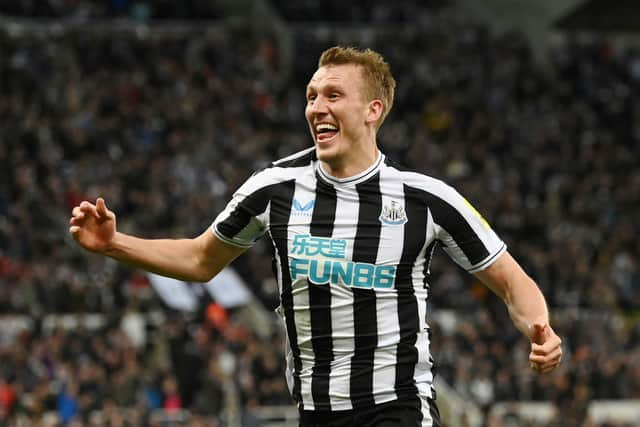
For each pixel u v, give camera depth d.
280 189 8.10
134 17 48.84
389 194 8.00
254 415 26.31
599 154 46.03
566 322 34.22
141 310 31.41
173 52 45.66
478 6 55.66
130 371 27.08
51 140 38.38
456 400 29.61
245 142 40.38
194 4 49.78
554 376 31.06
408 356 7.91
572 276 37.72
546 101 49.22
